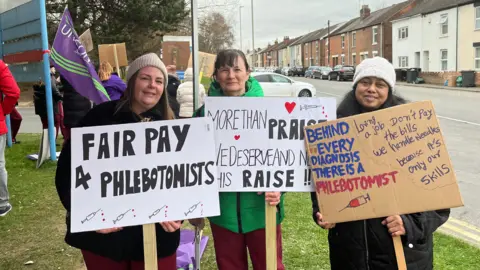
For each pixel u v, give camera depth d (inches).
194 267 130.7
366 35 1694.1
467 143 331.0
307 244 148.5
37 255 143.1
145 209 79.0
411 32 1289.4
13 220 173.0
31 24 273.4
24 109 693.9
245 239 99.3
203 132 81.7
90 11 734.5
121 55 225.3
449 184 78.5
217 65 98.5
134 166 79.1
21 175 241.8
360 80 87.7
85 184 77.0
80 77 158.4
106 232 77.9
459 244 146.8
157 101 85.6
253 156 90.0
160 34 815.7
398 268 80.0
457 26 1048.2
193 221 111.8
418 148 79.8
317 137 85.0
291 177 89.7
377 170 81.1
